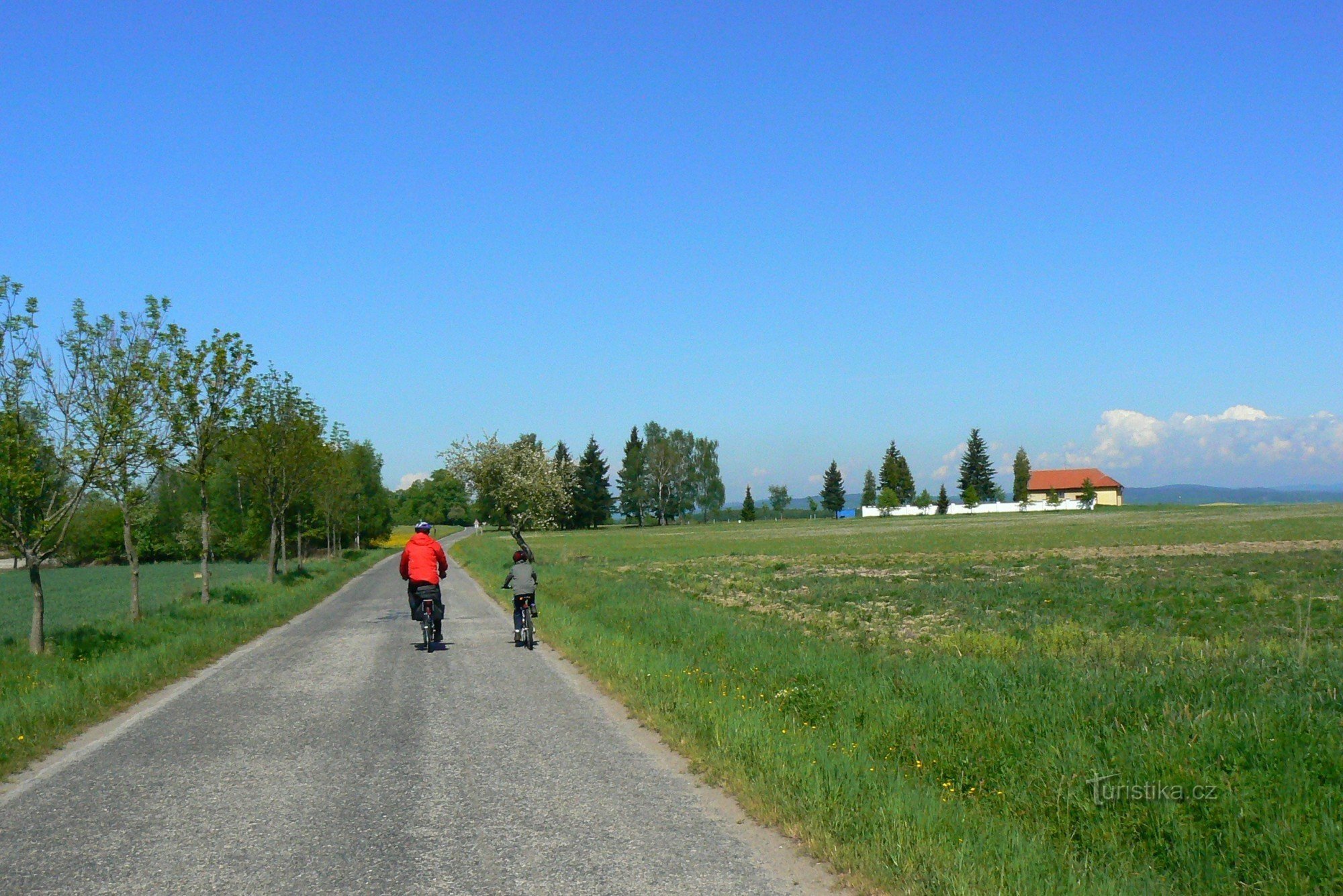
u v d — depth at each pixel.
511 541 82.50
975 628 16.59
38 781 7.36
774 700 9.34
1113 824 5.49
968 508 147.75
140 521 61.38
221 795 6.82
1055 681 9.07
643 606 19.95
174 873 5.25
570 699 10.57
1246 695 7.83
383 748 8.23
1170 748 6.38
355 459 70.19
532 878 5.09
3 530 14.58
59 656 14.18
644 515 145.50
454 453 43.03
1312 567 30.16
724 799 6.58
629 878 5.07
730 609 21.52
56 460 15.55
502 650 15.05
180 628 17.95
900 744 7.44
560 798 6.62
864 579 30.56
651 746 8.20
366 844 5.70
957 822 5.49
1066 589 24.23
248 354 24.58
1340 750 6.13
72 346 15.88
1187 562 34.06
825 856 5.32
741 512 161.75
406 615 22.17
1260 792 5.57
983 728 7.48
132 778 7.38
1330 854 4.76
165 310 18.17
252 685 12.02
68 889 5.02
